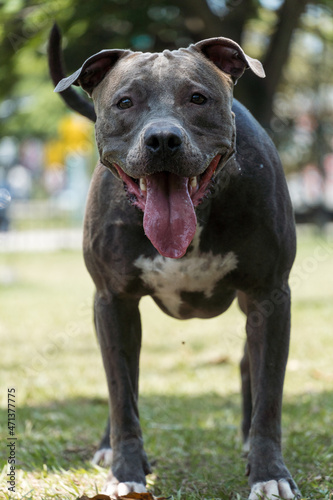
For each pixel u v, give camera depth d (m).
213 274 3.62
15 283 13.06
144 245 3.59
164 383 6.47
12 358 7.37
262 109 9.74
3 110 17.41
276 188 3.63
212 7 9.92
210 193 3.41
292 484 3.45
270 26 10.52
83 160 23.38
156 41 10.38
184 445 4.67
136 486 3.51
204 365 7.12
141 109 3.34
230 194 3.50
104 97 3.46
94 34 9.90
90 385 6.49
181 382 6.49
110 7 9.01
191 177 3.28
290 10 9.29
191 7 9.41
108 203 3.66
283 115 14.88
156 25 9.95
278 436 3.57
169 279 3.65
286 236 3.64
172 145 3.10
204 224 3.51
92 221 3.74
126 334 3.76
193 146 3.20
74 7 8.70
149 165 3.14
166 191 3.25
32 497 3.51
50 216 30.33
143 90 3.34
